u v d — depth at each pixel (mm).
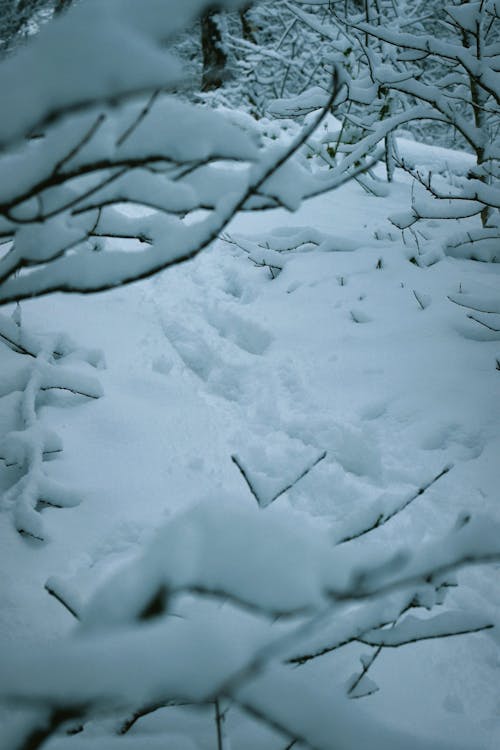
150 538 2154
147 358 3363
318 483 2596
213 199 969
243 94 10172
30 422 2461
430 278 4133
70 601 1272
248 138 809
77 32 461
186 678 555
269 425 3029
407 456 2762
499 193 3781
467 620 1165
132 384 3092
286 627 1530
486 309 3359
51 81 471
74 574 1966
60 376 2750
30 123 490
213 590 591
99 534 2148
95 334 3414
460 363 3277
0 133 493
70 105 482
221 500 655
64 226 928
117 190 935
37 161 766
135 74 459
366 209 5797
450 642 1846
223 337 3840
